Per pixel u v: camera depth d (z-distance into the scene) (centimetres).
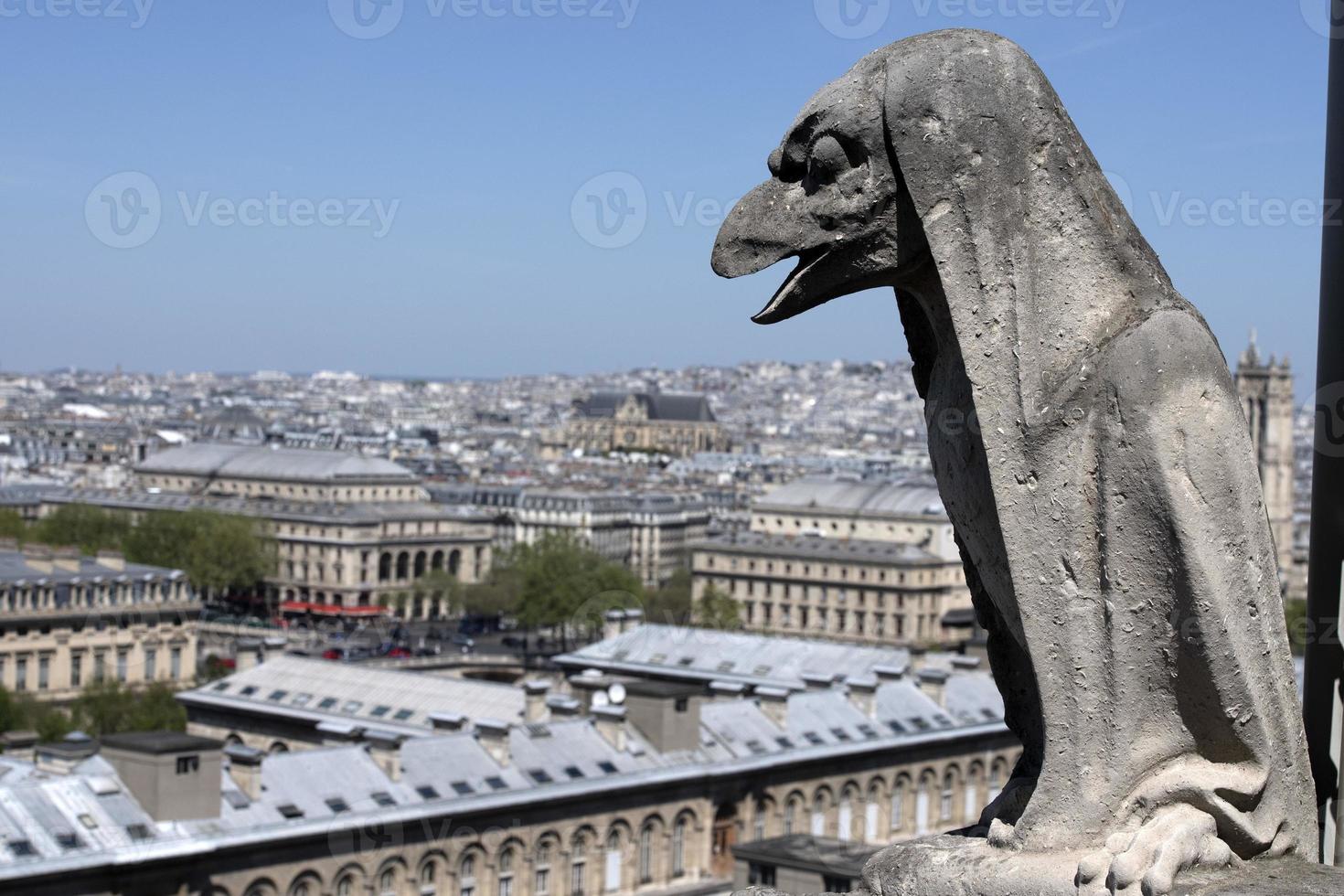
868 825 12531
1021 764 1479
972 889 1338
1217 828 1321
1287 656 1325
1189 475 1268
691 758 11600
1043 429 1302
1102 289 1303
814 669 16100
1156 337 1277
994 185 1302
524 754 10975
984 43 1313
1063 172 1305
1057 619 1323
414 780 10312
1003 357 1310
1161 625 1297
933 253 1321
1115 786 1322
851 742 12525
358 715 13850
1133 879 1270
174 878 8881
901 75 1318
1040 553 1319
